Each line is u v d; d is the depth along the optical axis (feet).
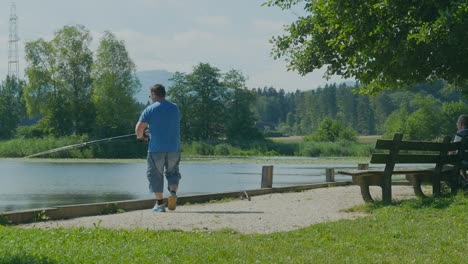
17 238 26.00
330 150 282.77
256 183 105.60
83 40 282.97
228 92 343.26
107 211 41.50
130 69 281.33
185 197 47.03
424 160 42.96
